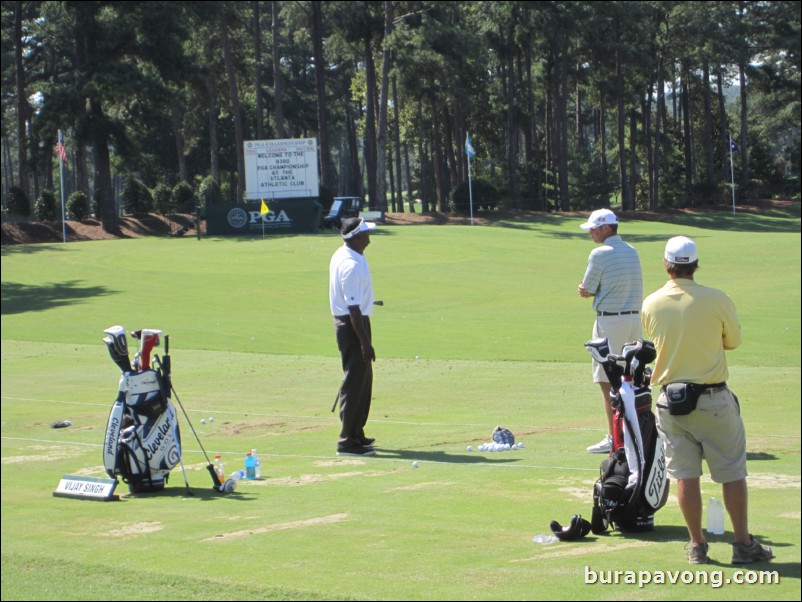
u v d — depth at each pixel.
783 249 38.31
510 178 68.69
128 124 66.38
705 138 81.69
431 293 27.66
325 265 35.12
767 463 7.26
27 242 50.91
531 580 4.64
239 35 66.06
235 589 4.61
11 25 64.81
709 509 5.55
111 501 6.98
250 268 34.44
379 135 61.34
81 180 72.31
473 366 15.08
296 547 5.40
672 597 4.31
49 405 12.04
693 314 4.99
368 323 8.66
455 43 59.22
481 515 6.06
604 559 5.00
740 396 11.20
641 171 87.50
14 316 23.97
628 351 5.64
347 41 65.12
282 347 18.45
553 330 19.80
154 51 51.84
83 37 51.59
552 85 75.44
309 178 50.81
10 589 4.73
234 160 79.06
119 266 35.66
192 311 24.53
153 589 4.67
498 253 39.31
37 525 6.21
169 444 7.36
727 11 69.81
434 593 4.46
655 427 5.61
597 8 66.56
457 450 8.55
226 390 13.12
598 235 8.23
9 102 73.44
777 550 5.06
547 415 10.44
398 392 12.55
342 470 7.85
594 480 6.99
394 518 6.05
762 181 80.44
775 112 79.56
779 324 19.16
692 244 5.12
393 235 48.16
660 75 73.69
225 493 7.12
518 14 65.75
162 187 58.38
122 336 7.46
